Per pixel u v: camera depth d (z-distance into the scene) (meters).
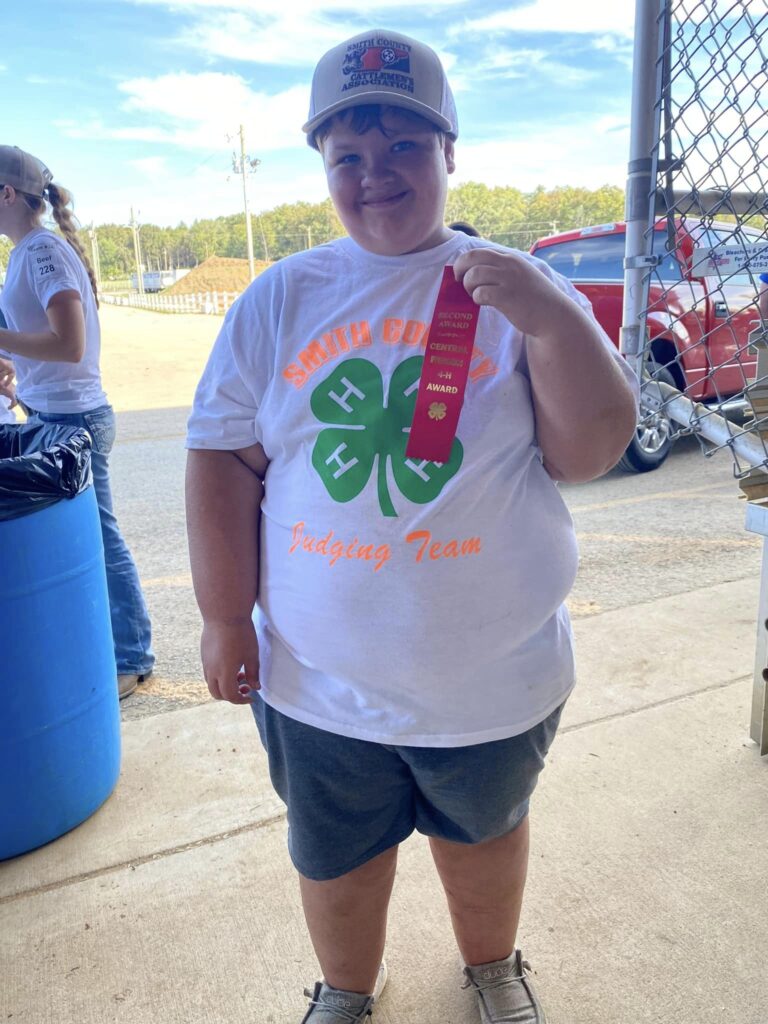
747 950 1.65
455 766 1.26
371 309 1.19
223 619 1.34
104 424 2.69
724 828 1.99
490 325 1.19
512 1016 1.48
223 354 1.28
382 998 1.59
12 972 1.67
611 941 1.68
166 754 2.42
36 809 1.99
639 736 2.38
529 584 1.24
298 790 1.33
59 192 2.58
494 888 1.45
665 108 2.00
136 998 1.60
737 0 1.78
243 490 1.33
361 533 1.18
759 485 2.13
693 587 3.64
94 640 2.09
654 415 2.24
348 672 1.23
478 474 1.17
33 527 1.86
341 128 1.14
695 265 2.06
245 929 1.76
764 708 2.23
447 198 1.23
